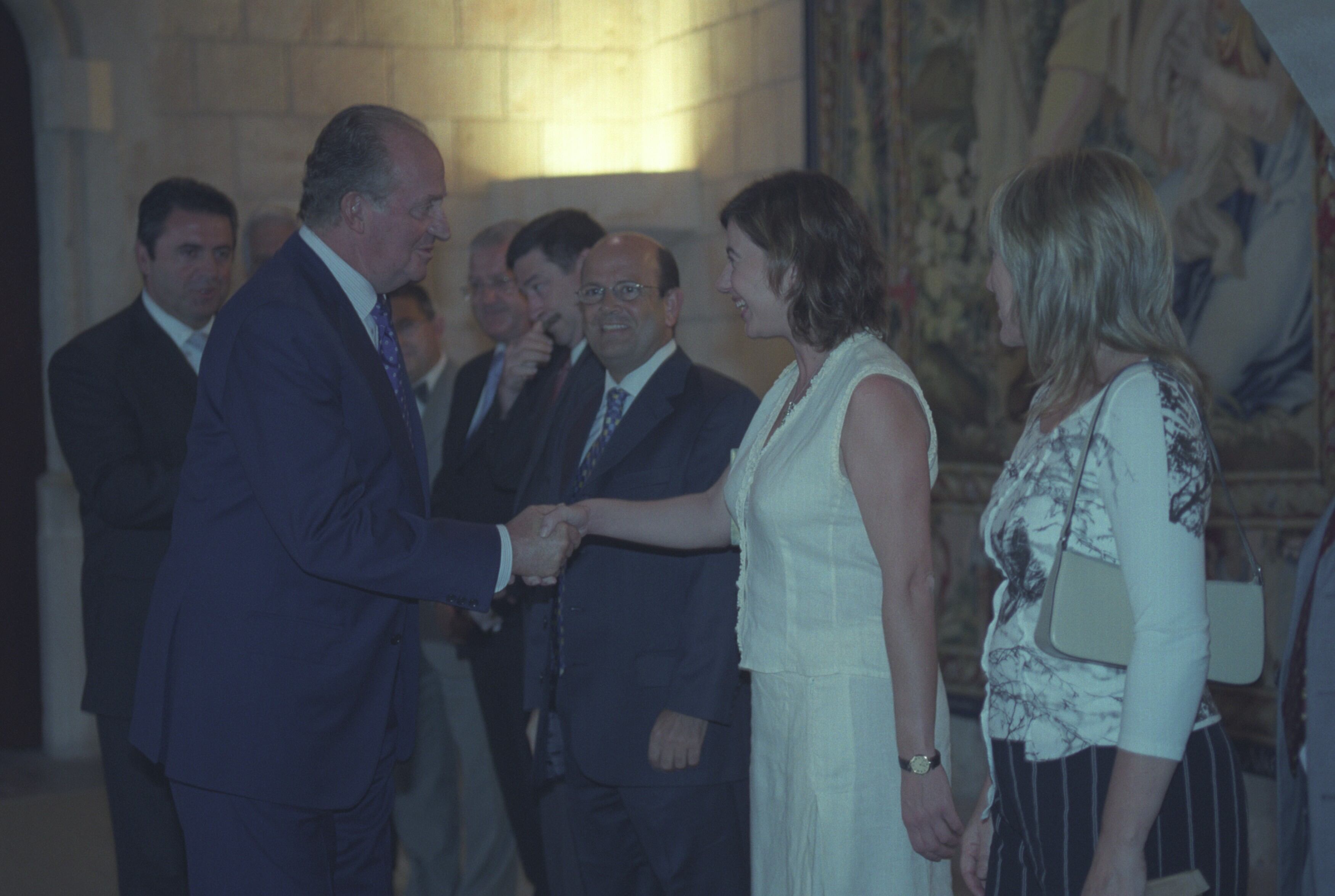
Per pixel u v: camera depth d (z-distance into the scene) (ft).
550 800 9.38
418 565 6.89
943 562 15.42
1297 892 5.53
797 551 6.41
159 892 9.32
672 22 21.06
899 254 15.97
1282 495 11.35
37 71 18.61
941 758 6.06
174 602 6.93
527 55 21.33
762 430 6.98
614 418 8.96
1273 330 11.39
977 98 14.66
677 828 8.13
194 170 19.43
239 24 19.60
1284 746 5.59
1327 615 5.13
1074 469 5.05
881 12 16.08
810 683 6.38
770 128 18.58
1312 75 5.42
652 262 8.81
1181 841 4.94
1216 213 11.94
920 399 6.27
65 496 18.48
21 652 18.95
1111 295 5.11
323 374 6.76
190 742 6.77
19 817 15.61
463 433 11.91
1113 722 4.97
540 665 9.16
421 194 7.25
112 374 9.38
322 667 6.91
